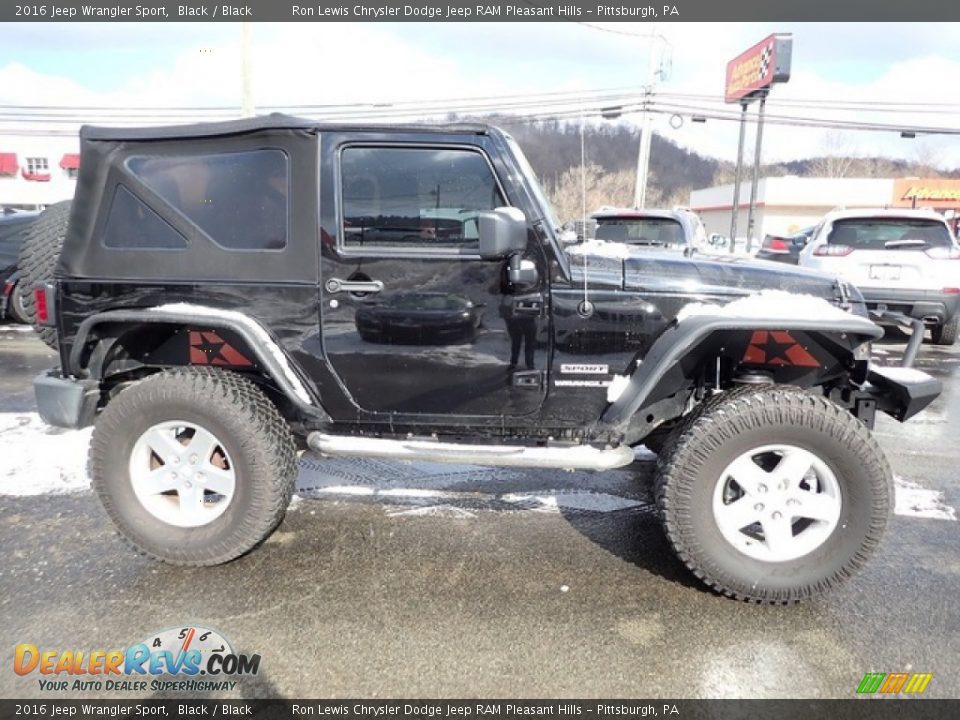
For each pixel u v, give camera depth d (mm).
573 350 2854
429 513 3508
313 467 4125
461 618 2588
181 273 2924
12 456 4223
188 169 2883
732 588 2672
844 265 8188
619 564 3012
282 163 2818
